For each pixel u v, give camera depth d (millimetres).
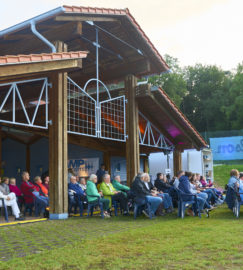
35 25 8953
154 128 13789
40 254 4496
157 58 11781
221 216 8297
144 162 17938
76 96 11797
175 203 11023
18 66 7379
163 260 4051
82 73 12297
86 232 6328
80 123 12242
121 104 11953
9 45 10281
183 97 63281
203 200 8609
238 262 3900
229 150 29141
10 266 3922
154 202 8477
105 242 5246
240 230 6055
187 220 7773
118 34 10852
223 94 57594
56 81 8766
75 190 9516
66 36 9703
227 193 8625
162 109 12734
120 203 9172
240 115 51125
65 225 7270
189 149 16375
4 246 5094
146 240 5363
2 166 16688
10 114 13188
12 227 7027
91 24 9664
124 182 16688
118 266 3852
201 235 5656
